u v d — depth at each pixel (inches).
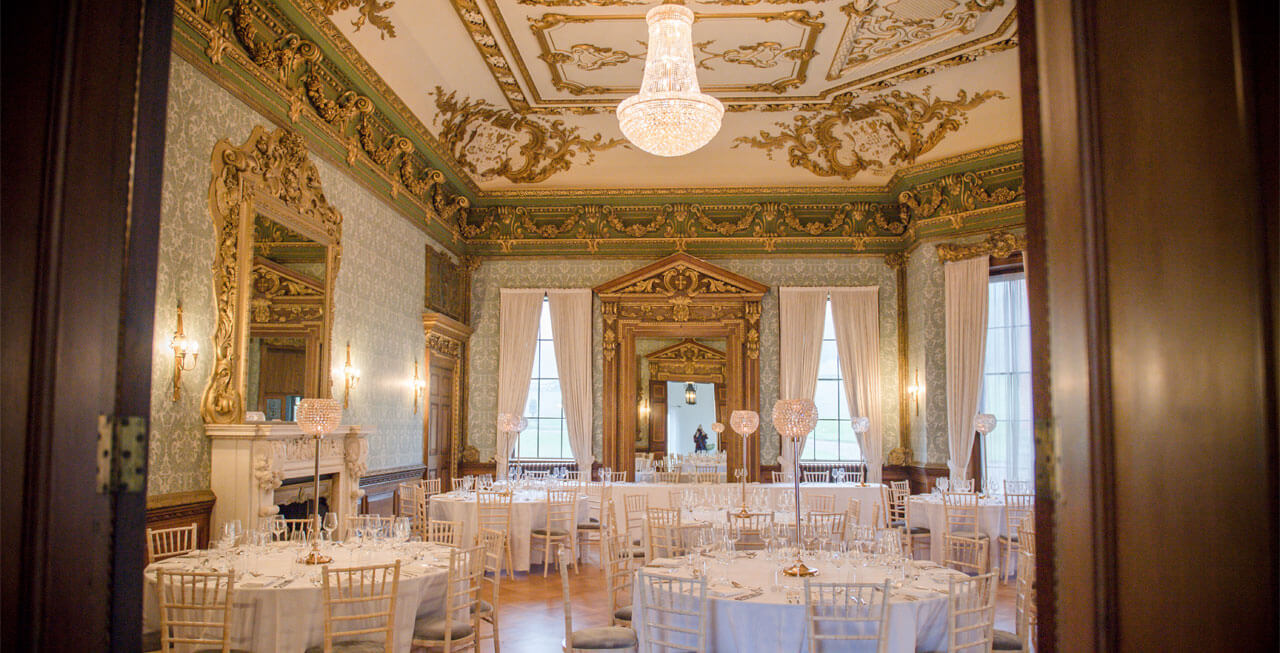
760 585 202.5
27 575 64.3
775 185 553.0
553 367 565.9
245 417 282.7
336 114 357.7
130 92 73.9
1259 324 61.2
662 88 291.9
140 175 75.0
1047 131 71.1
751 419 380.5
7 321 66.5
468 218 565.3
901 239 550.0
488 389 560.4
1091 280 65.9
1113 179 66.1
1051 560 69.0
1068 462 67.3
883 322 548.4
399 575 200.4
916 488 518.6
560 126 517.7
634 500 426.9
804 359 546.0
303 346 331.0
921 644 190.4
